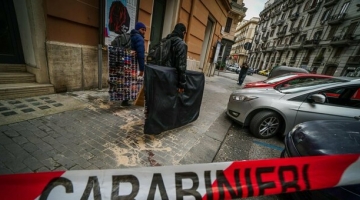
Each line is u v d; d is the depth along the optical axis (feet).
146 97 6.86
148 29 16.44
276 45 129.70
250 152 8.84
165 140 8.06
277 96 10.11
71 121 7.88
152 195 3.27
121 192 3.19
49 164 5.22
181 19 20.93
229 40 65.51
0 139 5.78
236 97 11.43
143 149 6.97
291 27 112.78
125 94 10.44
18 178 2.78
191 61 27.07
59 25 9.87
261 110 10.36
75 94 11.10
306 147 5.58
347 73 68.28
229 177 3.59
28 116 7.49
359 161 4.02
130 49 10.04
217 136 9.73
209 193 3.46
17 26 9.47
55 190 2.91
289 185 3.69
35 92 9.45
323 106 9.14
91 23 11.54
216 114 13.76
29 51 9.70
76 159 5.66
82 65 11.55
